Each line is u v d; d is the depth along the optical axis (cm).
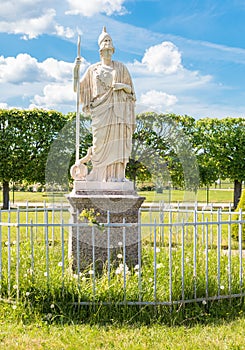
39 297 571
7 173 2466
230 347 491
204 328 547
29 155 2481
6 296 596
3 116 2459
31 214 1944
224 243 1175
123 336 515
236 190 2822
